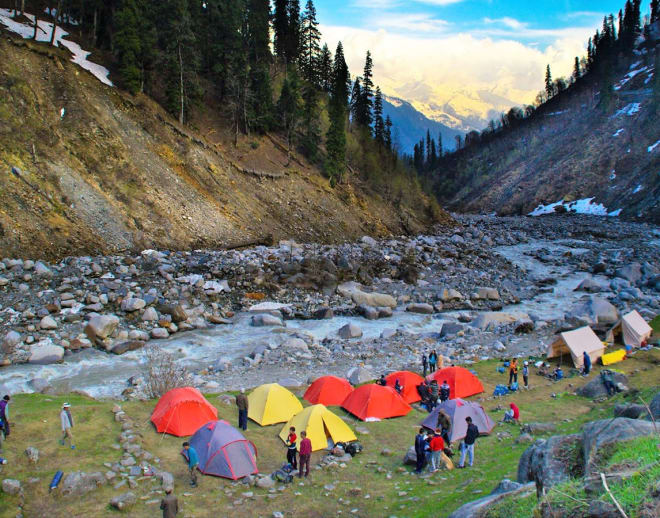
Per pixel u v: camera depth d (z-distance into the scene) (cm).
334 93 10588
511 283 5269
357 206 8119
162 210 5225
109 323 3191
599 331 3234
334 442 1741
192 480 1421
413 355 3123
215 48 8006
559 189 14612
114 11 6762
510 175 17750
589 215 12550
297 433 1752
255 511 1291
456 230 9750
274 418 1939
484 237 8500
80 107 5356
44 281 3631
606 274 5731
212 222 5594
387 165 10538
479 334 3569
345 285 4684
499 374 2728
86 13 7288
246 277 4453
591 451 807
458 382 2378
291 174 7488
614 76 19675
